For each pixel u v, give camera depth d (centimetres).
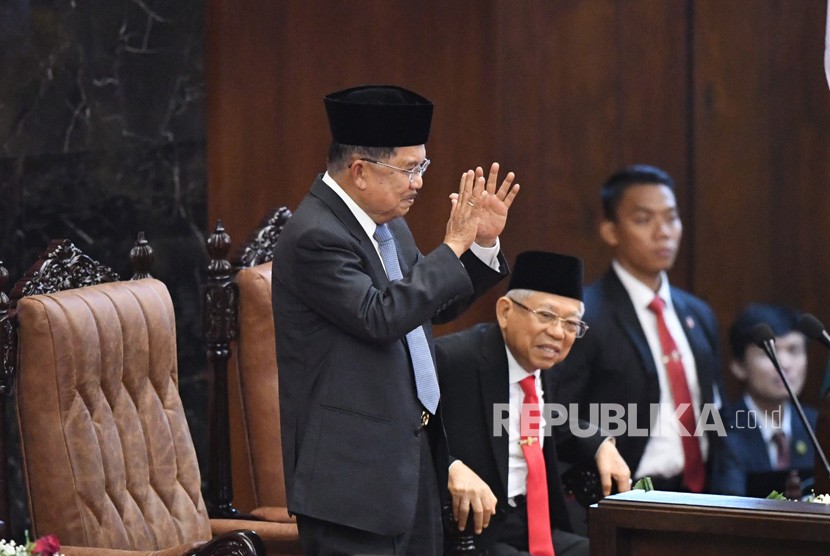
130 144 2258
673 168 2572
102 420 1325
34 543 1091
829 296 2584
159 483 1394
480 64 2391
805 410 2197
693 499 1138
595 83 2525
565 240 2522
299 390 1295
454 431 1548
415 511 1297
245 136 2308
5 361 1277
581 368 2059
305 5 2325
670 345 2102
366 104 1271
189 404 2288
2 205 2261
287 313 1298
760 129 2580
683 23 2558
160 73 2262
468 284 1280
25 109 2255
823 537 1063
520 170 2484
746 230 2591
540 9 2475
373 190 1289
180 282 2280
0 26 2244
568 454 1630
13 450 2198
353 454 1264
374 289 1266
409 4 2356
